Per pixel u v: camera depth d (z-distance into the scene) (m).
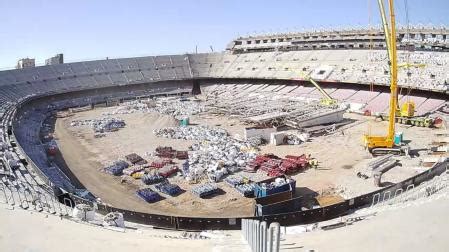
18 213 25.58
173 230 33.88
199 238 26.39
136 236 22.78
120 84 134.88
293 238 22.92
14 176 40.50
